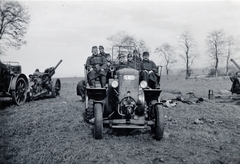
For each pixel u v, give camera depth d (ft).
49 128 18.74
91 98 19.19
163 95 45.21
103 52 24.64
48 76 38.32
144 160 12.84
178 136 17.26
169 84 98.94
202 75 182.70
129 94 16.15
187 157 13.42
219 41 147.95
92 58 22.66
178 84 97.09
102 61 22.63
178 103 33.65
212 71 167.53
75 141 15.58
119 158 13.01
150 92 18.16
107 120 16.49
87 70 21.50
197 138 16.92
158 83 20.10
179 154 13.84
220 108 29.89
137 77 16.75
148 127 19.69
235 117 24.45
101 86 19.94
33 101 33.40
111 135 17.34
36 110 25.91
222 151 14.56
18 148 14.28
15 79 28.48
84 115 23.40
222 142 16.31
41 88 36.60
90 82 20.48
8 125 19.04
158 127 15.85
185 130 19.03
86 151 13.79
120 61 20.65
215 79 118.21
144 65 20.34
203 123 21.68
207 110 28.37
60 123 20.42
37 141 15.61
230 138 17.20
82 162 12.43
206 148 15.05
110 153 13.70
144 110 16.94
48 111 25.57
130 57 21.09
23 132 17.56
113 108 17.39
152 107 17.93
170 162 12.70
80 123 20.43
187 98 36.22
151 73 19.49
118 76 16.71
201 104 33.50
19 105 29.07
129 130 18.71
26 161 12.45
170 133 17.95
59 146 14.55
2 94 28.50
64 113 24.57
